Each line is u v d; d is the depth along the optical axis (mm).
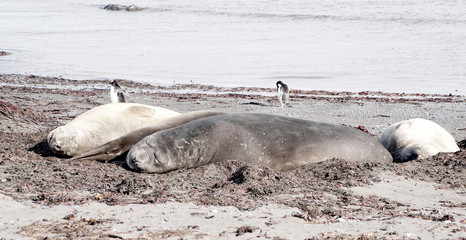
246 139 16328
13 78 51906
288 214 11742
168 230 10445
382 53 71750
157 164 15477
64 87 46844
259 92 46031
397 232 10516
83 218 11000
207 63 66062
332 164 16125
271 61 66938
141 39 96562
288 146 16438
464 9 120188
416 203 13086
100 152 16891
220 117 16984
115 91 33688
